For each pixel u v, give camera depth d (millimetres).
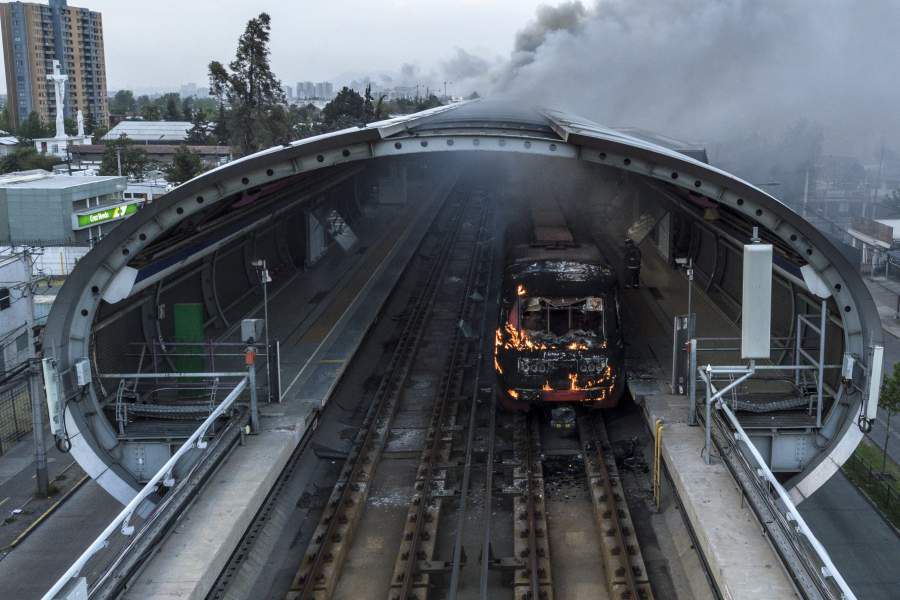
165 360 18781
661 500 15719
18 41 186875
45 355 14219
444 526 15297
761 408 16016
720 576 11164
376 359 24234
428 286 32656
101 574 10250
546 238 21688
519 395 18406
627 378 18594
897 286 47406
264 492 13625
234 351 20781
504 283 19516
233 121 63125
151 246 16031
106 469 14836
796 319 18516
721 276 24375
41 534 19125
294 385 18328
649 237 31656
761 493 12484
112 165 81812
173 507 12125
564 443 18438
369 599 13148
